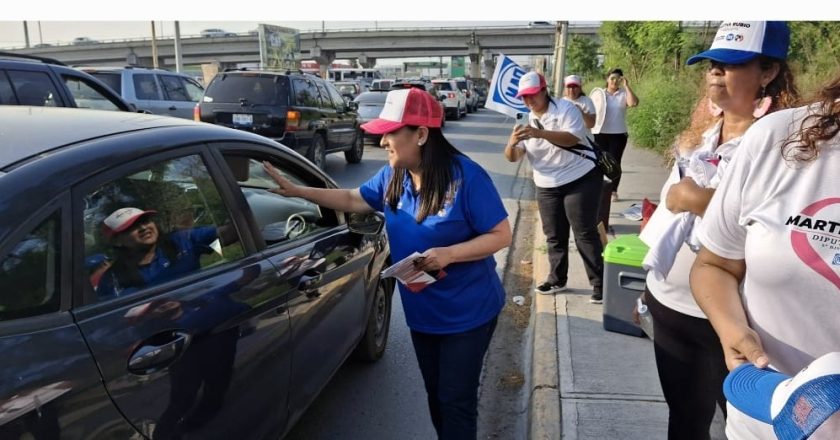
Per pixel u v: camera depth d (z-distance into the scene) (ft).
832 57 32.78
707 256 5.50
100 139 6.84
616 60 80.59
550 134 14.32
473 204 7.66
